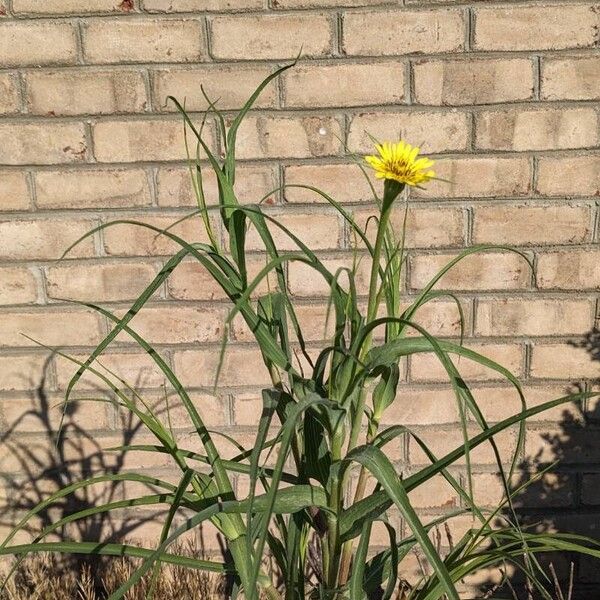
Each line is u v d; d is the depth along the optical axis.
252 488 0.63
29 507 1.35
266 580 0.82
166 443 0.82
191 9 1.18
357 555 0.73
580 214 1.24
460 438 1.32
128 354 1.30
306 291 1.27
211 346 1.30
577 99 1.20
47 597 1.26
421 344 0.76
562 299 1.27
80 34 1.19
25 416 1.32
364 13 1.18
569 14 1.17
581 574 1.36
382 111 1.21
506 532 0.89
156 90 1.21
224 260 0.78
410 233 1.25
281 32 1.19
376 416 0.83
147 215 1.26
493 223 1.25
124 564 1.30
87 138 1.23
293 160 1.23
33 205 1.25
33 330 1.29
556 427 1.32
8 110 1.22
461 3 1.17
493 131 1.22
